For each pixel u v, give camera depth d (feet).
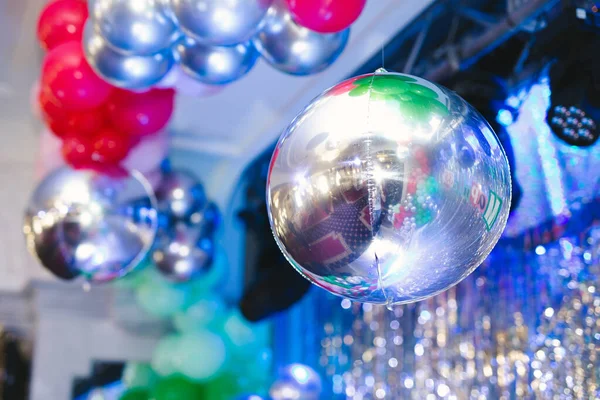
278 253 10.96
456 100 3.94
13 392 14.16
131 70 6.46
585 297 7.11
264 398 10.89
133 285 13.34
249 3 5.31
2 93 12.44
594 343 6.95
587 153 6.85
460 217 3.68
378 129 3.66
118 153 8.13
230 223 14.32
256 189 11.69
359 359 11.10
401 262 3.68
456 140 3.71
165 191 10.62
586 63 5.96
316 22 5.41
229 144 13.64
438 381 9.29
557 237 7.54
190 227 10.79
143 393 12.92
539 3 6.37
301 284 10.60
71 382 14.17
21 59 11.45
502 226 4.01
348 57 9.54
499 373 8.23
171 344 12.32
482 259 4.01
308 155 3.75
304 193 3.74
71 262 7.38
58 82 7.25
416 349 9.82
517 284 8.10
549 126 6.15
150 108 7.86
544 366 7.53
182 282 11.09
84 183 7.48
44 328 14.16
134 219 7.68
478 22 7.55
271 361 13.26
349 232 3.65
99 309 14.51
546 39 6.51
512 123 6.97
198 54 6.30
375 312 10.87
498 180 3.86
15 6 10.07
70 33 7.68
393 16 8.44
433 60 7.87
